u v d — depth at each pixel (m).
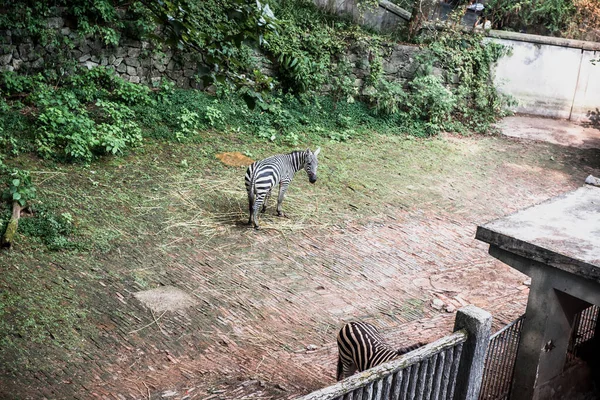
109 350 7.53
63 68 14.73
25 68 14.34
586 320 7.47
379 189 13.61
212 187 12.46
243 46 15.96
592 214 7.73
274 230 11.20
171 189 12.11
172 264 9.64
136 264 9.49
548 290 6.62
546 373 6.96
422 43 19.31
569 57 19.70
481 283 10.30
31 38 14.38
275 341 8.13
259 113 16.22
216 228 10.95
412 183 14.22
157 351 7.64
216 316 8.50
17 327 7.63
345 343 6.59
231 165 13.59
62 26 14.77
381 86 18.16
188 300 8.76
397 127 17.70
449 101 17.77
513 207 13.62
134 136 13.54
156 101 15.34
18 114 13.09
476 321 5.50
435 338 8.52
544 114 20.33
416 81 18.12
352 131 16.73
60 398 6.64
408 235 11.70
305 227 11.47
